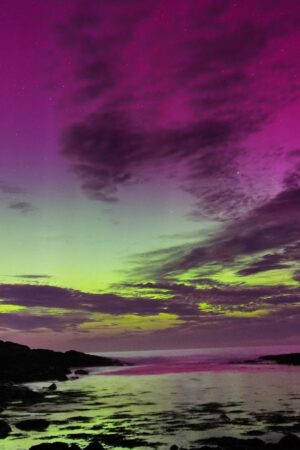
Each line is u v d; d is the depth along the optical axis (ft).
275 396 77.00
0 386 97.45
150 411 63.62
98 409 66.59
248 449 40.65
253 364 179.32
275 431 48.55
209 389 91.81
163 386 100.94
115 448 42.42
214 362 200.44
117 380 120.16
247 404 68.18
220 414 59.57
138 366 187.11
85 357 194.59
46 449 39.75
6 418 59.47
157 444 43.60
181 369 161.17
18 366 136.46
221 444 42.78
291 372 132.67
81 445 43.52
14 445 43.80
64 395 85.61
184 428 51.01
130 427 52.11
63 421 56.49
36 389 97.35
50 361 171.32
